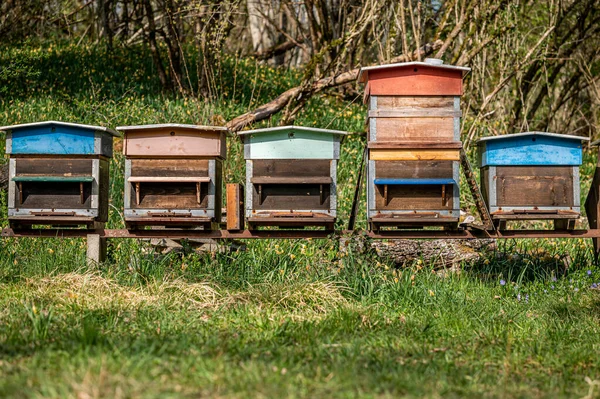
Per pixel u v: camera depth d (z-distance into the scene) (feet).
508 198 31.32
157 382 17.72
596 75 84.64
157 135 30.68
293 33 111.75
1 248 35.65
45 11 94.22
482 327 26.78
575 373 21.83
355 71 60.59
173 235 32.01
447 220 30.55
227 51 103.35
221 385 17.89
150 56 80.59
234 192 31.96
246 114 59.67
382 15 67.82
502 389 19.33
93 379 17.26
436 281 32.71
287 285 30.40
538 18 77.20
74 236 32.37
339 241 34.42
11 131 31.12
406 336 25.30
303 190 30.66
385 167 30.66
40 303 26.89
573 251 39.75
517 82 77.77
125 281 31.32
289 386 17.93
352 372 19.56
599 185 35.55
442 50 62.34
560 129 91.30
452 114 30.78
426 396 18.12
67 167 31.19
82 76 70.23
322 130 30.14
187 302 28.45
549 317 28.48
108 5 87.04
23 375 17.78
